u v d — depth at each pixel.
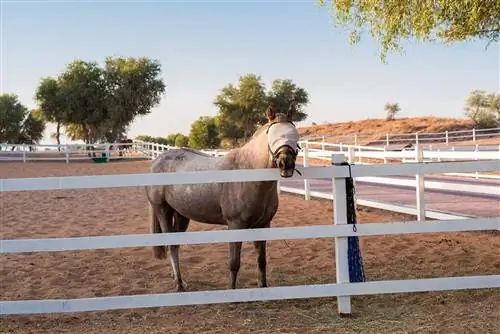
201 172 5.21
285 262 8.00
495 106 62.12
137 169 30.70
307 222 11.34
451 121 61.34
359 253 5.41
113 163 37.31
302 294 5.32
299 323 5.22
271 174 5.24
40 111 54.66
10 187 5.11
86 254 8.88
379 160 25.97
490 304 5.55
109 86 55.59
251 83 60.84
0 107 65.06
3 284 7.15
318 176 5.30
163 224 6.97
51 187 5.15
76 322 5.45
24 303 5.16
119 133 56.53
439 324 5.05
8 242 5.13
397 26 7.15
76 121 55.72
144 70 55.69
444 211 10.34
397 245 8.79
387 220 11.35
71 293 6.69
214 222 6.45
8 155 44.53
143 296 5.23
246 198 5.69
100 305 5.21
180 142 87.50
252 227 5.95
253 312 5.55
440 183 10.70
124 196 17.94
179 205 6.54
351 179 5.39
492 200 12.77
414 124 61.66
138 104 55.91
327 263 7.85
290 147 5.08
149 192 6.99
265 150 5.55
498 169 5.33
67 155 37.44
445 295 5.95
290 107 5.48
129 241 5.24
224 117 63.91
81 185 5.17
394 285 5.38
